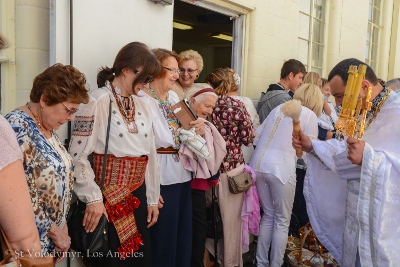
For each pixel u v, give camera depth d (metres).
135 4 2.73
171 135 2.54
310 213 2.63
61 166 1.75
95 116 2.04
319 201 2.59
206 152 2.62
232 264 3.31
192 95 2.88
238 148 3.21
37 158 1.66
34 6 2.33
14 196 1.28
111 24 2.55
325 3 5.72
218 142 2.84
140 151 2.20
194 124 2.60
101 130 2.09
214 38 8.27
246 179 3.19
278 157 3.31
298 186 4.11
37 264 1.32
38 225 1.64
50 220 1.69
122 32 2.64
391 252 2.08
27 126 1.65
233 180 3.14
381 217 2.06
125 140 2.13
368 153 2.06
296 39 5.04
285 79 4.29
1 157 1.25
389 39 7.93
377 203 2.06
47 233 1.72
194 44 9.23
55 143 1.82
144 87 2.28
